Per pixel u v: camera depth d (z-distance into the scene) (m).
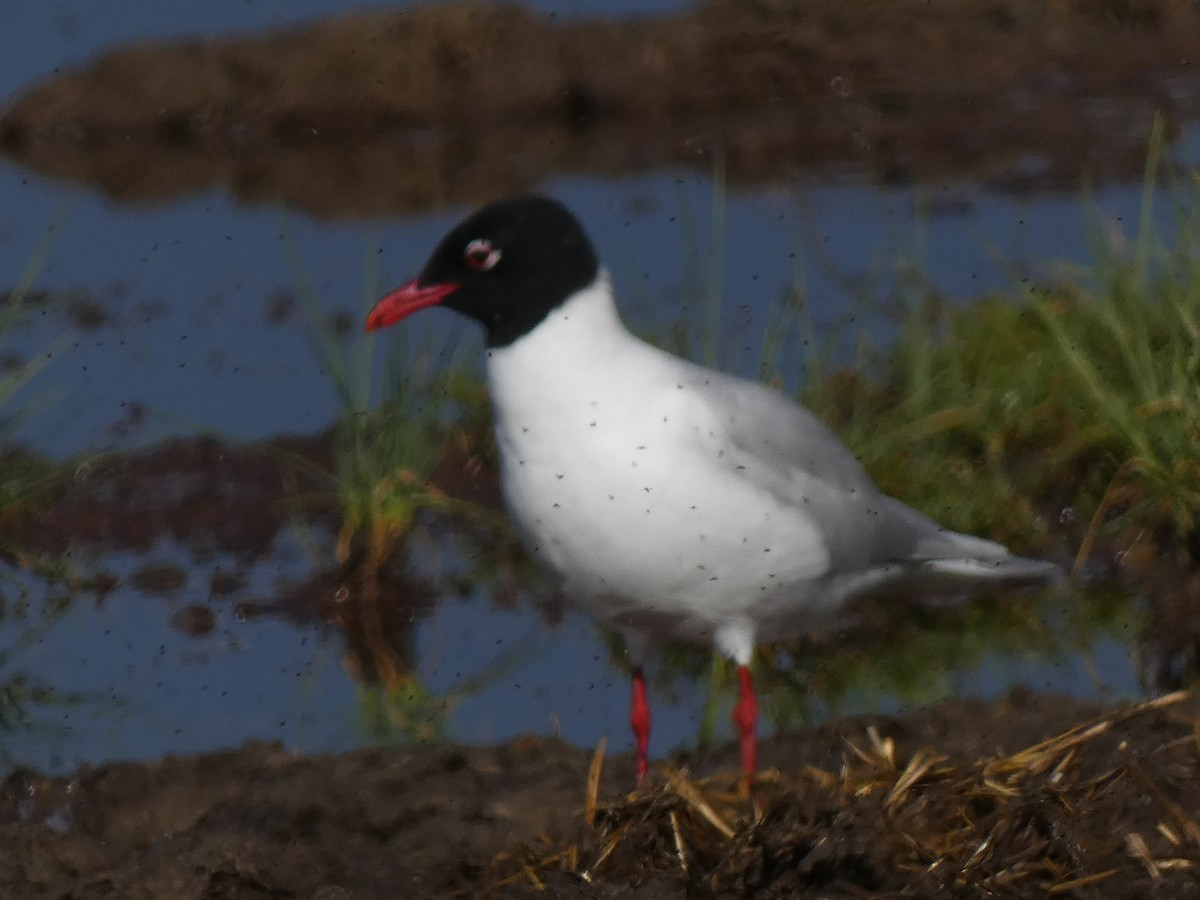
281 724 11.62
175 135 24.78
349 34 25.53
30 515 14.98
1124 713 9.12
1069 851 8.20
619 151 23.41
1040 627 12.36
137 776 10.46
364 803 9.56
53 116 24.73
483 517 14.24
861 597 11.10
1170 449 13.34
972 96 24.11
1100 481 13.70
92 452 15.70
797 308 16.16
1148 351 13.86
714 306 15.66
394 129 24.77
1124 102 23.50
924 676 11.80
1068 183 20.61
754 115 24.41
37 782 10.59
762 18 25.25
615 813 8.91
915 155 22.25
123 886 8.71
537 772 10.16
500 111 24.88
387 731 11.49
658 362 9.86
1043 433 14.09
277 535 14.44
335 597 13.44
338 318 17.88
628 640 10.34
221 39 25.89
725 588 9.89
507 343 9.80
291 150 24.31
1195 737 8.91
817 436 10.38
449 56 25.20
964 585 11.38
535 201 9.80
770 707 11.59
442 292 9.94
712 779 9.01
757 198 20.73
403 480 14.24
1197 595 12.39
